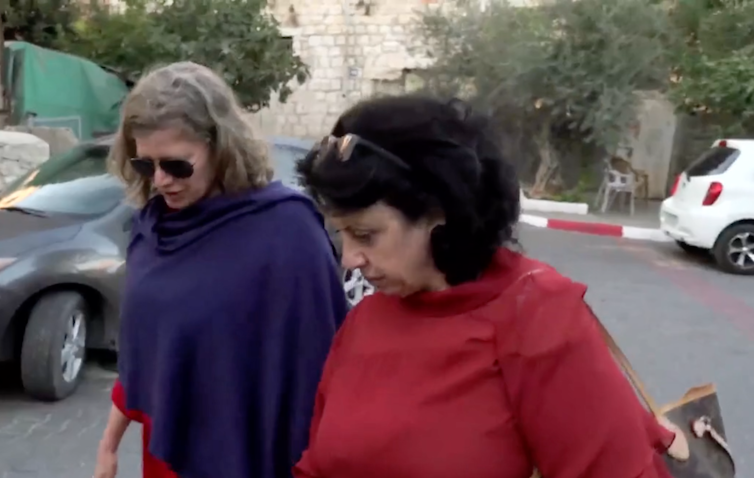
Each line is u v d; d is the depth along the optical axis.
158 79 1.99
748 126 14.62
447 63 15.29
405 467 1.34
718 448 1.82
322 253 2.04
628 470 1.27
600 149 15.73
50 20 17.22
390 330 1.45
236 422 2.02
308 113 22.11
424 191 1.32
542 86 14.59
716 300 8.41
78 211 5.29
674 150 16.91
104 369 5.52
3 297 4.63
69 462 4.15
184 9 16.61
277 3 21.78
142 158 2.01
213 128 1.99
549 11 14.73
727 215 9.95
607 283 9.11
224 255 2.02
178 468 2.05
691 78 14.84
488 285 1.36
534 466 1.33
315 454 1.50
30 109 13.60
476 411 1.32
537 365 1.28
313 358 2.00
